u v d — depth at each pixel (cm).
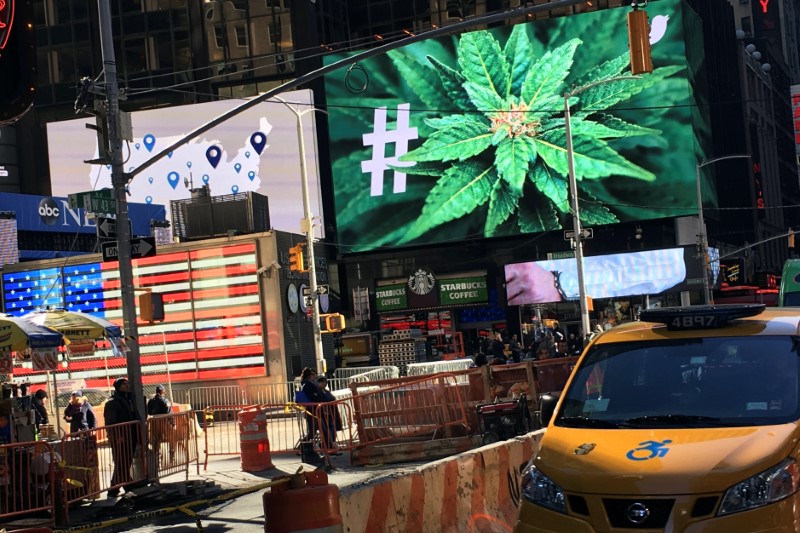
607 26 5884
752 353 766
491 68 6031
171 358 3900
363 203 6162
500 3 6375
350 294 6312
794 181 11638
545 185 5938
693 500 637
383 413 2084
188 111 6153
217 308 3869
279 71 6312
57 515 1525
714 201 6438
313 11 6353
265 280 3831
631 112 5850
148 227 5250
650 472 652
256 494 1716
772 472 643
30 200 4781
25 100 663
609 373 793
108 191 1903
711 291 5725
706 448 666
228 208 4078
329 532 716
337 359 4881
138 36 6519
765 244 9131
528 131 5969
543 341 3656
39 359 1939
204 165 6128
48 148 6334
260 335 3822
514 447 1109
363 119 6178
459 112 6072
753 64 9381
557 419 772
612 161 5862
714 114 7262
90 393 3416
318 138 6378
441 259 6228
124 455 1780
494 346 4219
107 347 3872
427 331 6125
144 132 6169
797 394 718
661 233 5925
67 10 6612
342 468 2041
